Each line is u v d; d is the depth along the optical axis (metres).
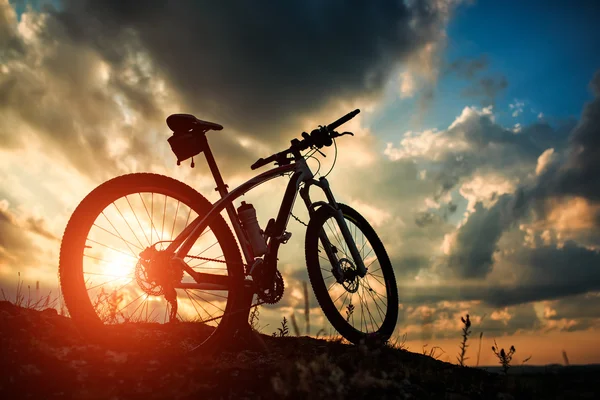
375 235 2.48
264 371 1.60
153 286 1.77
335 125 2.24
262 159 2.20
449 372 1.86
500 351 1.74
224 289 1.88
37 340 1.64
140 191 1.82
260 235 1.98
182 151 1.94
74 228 1.69
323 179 2.30
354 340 2.13
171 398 1.37
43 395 1.34
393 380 1.62
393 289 2.42
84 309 1.67
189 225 1.86
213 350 1.84
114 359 1.59
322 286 2.14
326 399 1.42
